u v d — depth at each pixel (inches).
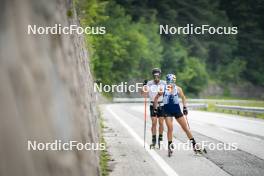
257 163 963.3
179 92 1071.6
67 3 569.9
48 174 207.5
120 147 1192.2
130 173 826.2
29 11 237.0
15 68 192.9
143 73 7844.5
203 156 1057.5
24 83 198.7
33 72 216.8
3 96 176.6
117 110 3513.8
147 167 895.7
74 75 419.5
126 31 7165.4
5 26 190.9
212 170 870.4
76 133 328.2
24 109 193.6
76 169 284.0
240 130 1795.0
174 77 1070.4
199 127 1915.6
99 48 4719.5
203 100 5954.7
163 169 876.0
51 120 232.4
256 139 1454.2
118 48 5831.7
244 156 1064.2
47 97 232.4
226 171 861.2
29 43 222.4
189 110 3873.0
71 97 346.9
